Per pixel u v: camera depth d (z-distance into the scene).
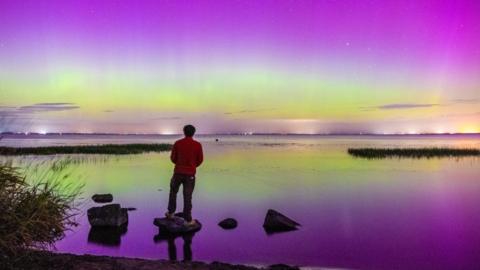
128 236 7.64
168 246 7.04
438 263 6.18
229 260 6.30
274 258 6.43
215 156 36.66
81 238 7.45
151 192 13.43
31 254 4.86
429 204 11.51
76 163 26.20
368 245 7.23
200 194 13.29
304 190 14.30
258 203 11.59
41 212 4.95
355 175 19.59
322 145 75.25
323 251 6.79
